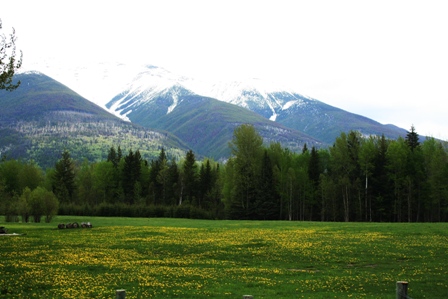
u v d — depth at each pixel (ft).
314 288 87.25
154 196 496.64
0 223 279.08
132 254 132.26
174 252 138.10
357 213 360.48
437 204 351.46
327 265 115.03
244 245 151.02
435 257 123.85
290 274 102.27
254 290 84.53
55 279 90.68
